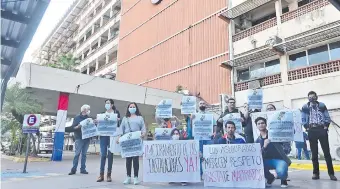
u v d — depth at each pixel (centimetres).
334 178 615
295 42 1504
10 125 1316
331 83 1395
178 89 2150
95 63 4122
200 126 639
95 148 2370
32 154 1397
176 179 554
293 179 641
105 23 3884
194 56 2247
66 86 1318
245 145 542
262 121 561
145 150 568
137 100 1630
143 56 2853
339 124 1338
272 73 1725
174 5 2570
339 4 473
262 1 1778
